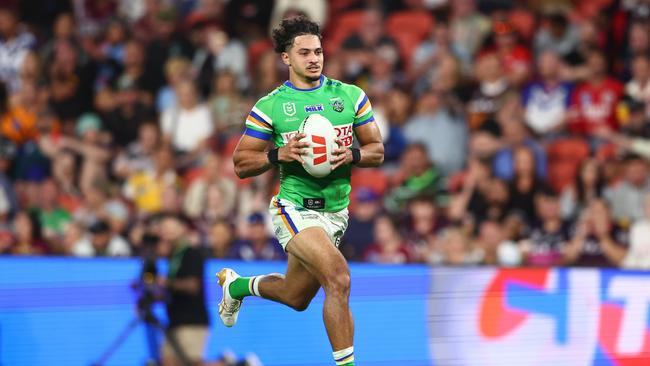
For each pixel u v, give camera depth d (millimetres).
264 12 51469
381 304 30172
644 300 30219
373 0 51250
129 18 54219
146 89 48719
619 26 45906
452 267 30406
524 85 43781
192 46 49969
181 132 45562
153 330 29984
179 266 30203
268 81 45812
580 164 40281
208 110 45625
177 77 48281
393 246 37094
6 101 49938
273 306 30125
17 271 30047
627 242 37500
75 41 50625
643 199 38969
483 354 30047
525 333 30156
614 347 30062
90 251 38688
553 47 45469
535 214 38594
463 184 40969
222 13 51688
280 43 20328
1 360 29641
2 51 50594
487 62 43875
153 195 42938
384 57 46344
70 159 44750
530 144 41469
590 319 30188
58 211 41656
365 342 29969
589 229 37344
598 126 42688
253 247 36469
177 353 29906
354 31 49438
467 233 37406
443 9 49906
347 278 19344
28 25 52250
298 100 20109
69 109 48531
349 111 20188
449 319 30172
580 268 30391
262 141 20203
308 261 19719
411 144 40812
